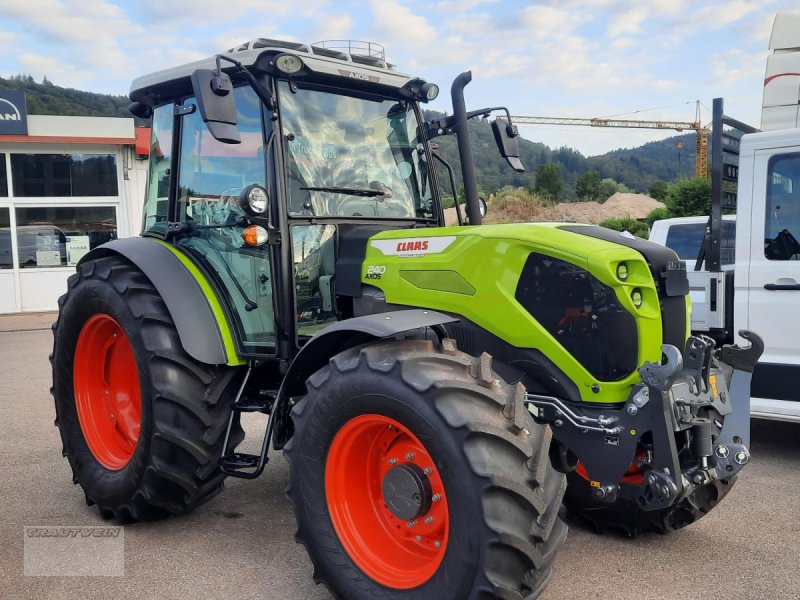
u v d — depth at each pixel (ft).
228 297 12.42
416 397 8.25
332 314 12.09
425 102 13.70
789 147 16.19
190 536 12.00
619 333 9.55
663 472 9.20
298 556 11.18
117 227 49.90
